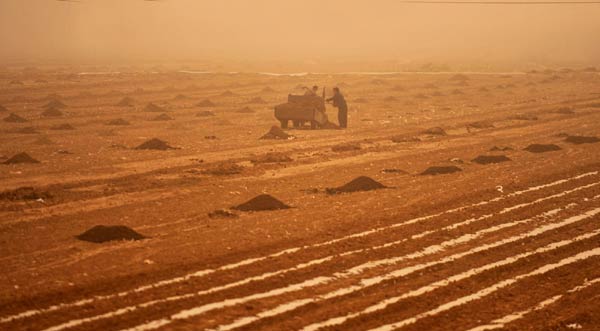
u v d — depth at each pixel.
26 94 155.25
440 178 73.19
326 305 39.69
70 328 35.78
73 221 55.81
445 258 48.06
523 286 43.56
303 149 92.12
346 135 105.00
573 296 42.12
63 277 42.78
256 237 51.69
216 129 111.69
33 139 99.31
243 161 83.31
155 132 107.94
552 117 122.50
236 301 39.84
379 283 43.12
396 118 124.81
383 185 68.94
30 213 58.06
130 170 77.12
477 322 38.19
